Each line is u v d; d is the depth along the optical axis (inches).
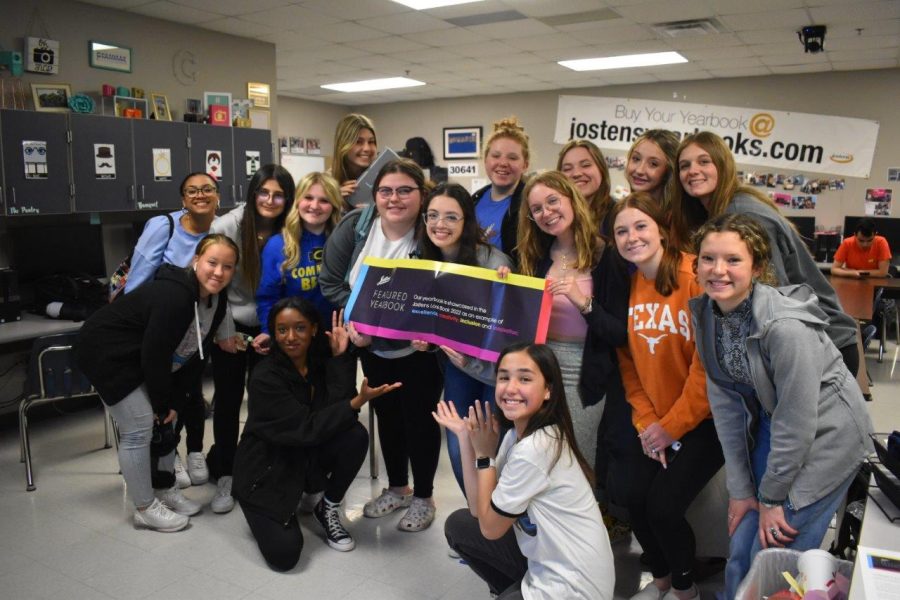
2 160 157.9
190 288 102.8
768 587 63.2
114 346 102.6
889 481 63.2
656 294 82.2
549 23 231.8
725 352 70.9
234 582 95.8
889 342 269.0
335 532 105.7
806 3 203.8
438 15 222.1
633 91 362.0
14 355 169.8
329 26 235.3
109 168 179.2
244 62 252.4
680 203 92.3
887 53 271.9
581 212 87.9
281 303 103.6
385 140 455.2
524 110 398.3
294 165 429.1
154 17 217.8
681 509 80.7
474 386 98.3
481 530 74.6
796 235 86.7
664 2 204.7
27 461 126.3
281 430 99.7
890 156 308.5
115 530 111.3
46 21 187.9
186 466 132.9
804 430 63.6
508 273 91.2
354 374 110.2
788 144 328.8
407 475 119.3
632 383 86.9
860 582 48.8
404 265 99.0
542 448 69.9
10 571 98.4
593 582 69.8
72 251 172.9
